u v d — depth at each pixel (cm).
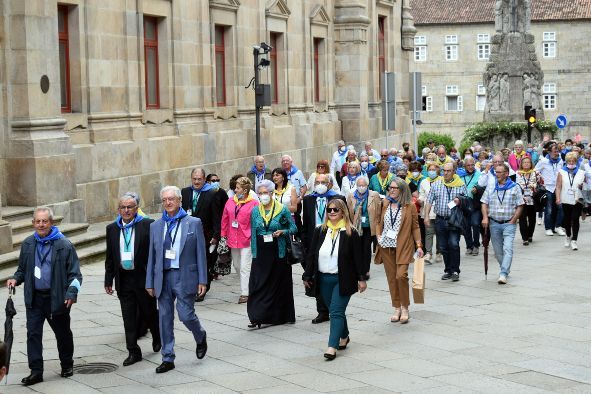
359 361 1759
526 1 8044
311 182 2928
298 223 2488
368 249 2550
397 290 2103
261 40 4488
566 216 3238
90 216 3173
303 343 1903
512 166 3925
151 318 1781
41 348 1622
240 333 1997
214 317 2161
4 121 2855
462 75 11094
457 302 2328
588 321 2103
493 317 2148
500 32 8094
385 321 2112
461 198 2597
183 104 3809
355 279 1775
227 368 1711
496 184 2591
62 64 3147
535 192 3347
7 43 2847
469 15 11000
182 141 3769
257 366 1725
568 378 1638
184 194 2406
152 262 1689
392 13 6150
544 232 3703
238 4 4238
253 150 4425
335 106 5466
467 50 11056
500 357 1783
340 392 1556
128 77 3422
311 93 5109
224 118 4181
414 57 11225
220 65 4228
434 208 2630
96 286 2433
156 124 3619
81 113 3178
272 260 2048
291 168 2912
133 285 1738
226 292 2461
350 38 5447
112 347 1853
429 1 11238
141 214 1778
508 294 2427
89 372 1683
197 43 3909
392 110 3919
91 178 3194
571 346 1869
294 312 2088
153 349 1823
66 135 2995
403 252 2075
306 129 5009
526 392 1555
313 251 1784
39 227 1603
